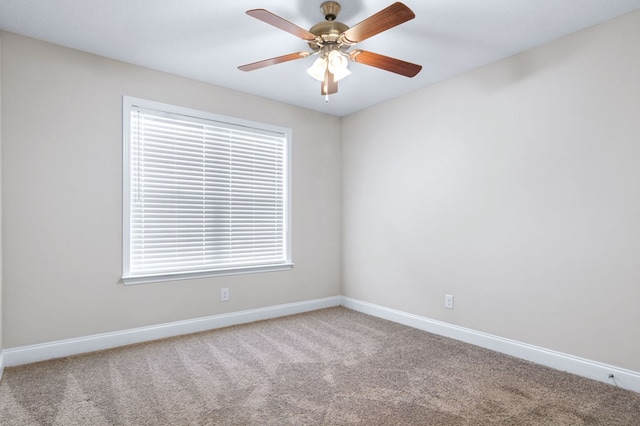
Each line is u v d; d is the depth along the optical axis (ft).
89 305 8.96
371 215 12.93
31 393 6.84
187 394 6.86
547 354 8.27
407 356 8.87
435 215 10.80
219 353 8.98
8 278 7.95
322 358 8.71
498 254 9.25
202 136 10.82
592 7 6.91
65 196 8.64
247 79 10.59
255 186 11.96
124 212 9.43
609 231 7.36
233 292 11.41
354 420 6.03
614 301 7.29
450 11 7.08
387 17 5.74
